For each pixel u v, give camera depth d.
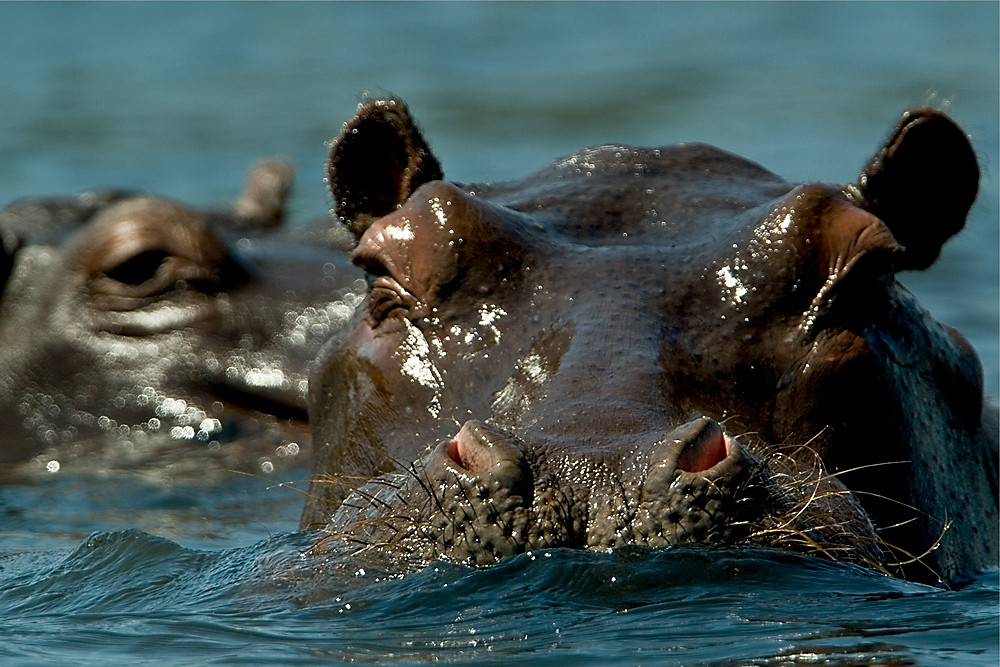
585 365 14.96
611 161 18.42
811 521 13.95
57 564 18.61
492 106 82.31
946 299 41.31
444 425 15.62
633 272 16.11
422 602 13.58
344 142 18.52
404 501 14.13
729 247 16.25
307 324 32.50
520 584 13.38
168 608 15.51
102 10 124.88
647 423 14.04
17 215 35.62
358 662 12.88
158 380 31.81
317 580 14.66
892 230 17.72
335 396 17.47
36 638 14.75
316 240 37.09
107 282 32.78
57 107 81.56
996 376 32.50
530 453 13.66
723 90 87.06
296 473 29.34
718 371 15.38
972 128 19.70
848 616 13.44
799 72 93.31
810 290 16.02
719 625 13.04
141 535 18.94
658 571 13.15
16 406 31.66
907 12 120.50
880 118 75.62
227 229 39.25
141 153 68.00
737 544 13.47
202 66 99.12
